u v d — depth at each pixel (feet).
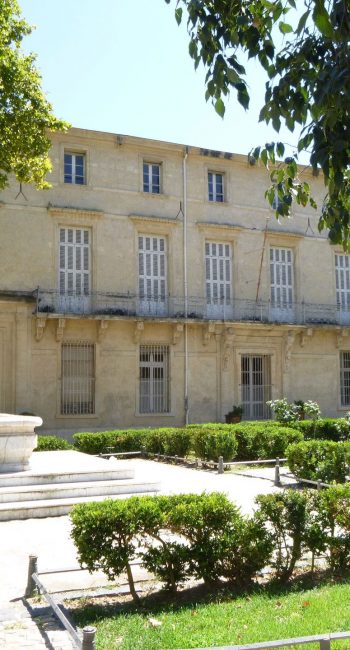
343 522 25.17
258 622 19.58
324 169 15.31
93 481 42.42
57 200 88.07
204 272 97.09
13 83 59.82
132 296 91.25
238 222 100.99
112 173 92.27
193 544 22.90
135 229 92.79
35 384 84.17
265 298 101.71
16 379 82.89
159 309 93.81
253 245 101.81
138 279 92.63
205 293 96.84
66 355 87.25
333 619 19.65
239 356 98.37
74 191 89.30
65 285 87.81
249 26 18.29
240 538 23.35
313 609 20.71
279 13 17.58
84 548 21.67
